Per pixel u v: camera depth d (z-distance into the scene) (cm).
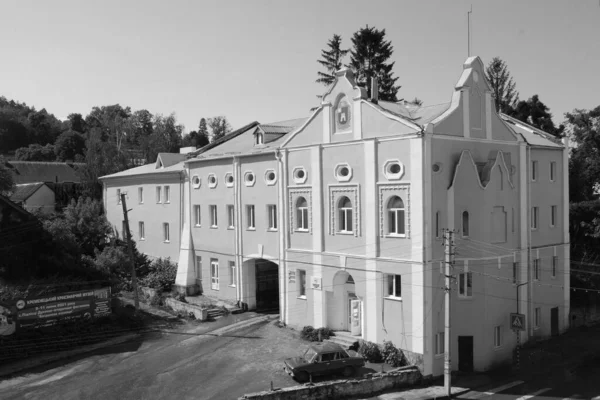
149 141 8938
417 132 2645
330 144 3077
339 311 3148
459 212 2814
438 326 2722
